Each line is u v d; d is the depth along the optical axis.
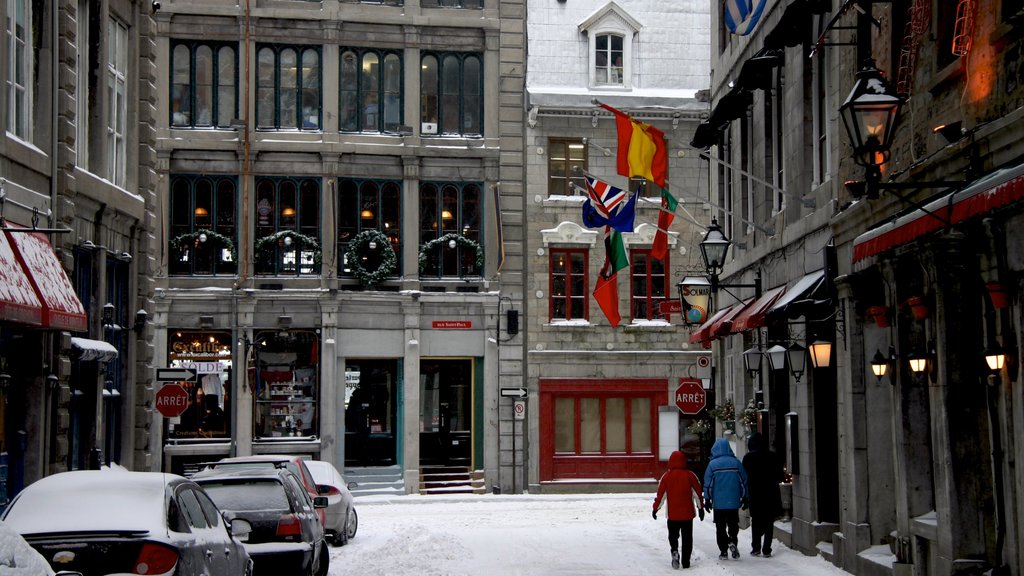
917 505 15.90
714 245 23.94
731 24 23.34
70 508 10.16
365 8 38.91
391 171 38.91
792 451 21.08
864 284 17.69
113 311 23.55
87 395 22.73
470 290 39.34
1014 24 12.02
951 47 14.51
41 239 19.19
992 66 12.80
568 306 39.78
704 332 25.44
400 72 39.31
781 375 23.44
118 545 9.67
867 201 16.48
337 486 22.53
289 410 38.03
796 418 21.00
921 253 14.63
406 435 38.31
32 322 17.09
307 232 38.41
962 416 14.12
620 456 39.69
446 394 39.59
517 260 39.47
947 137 13.83
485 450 39.06
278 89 38.59
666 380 39.88
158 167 37.38
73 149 21.12
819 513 19.92
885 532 17.50
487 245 39.41
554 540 23.31
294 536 14.51
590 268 39.88
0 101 17.91
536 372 39.41
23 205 18.64
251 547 14.28
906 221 13.26
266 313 37.78
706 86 40.84
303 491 16.83
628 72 40.50
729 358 28.59
